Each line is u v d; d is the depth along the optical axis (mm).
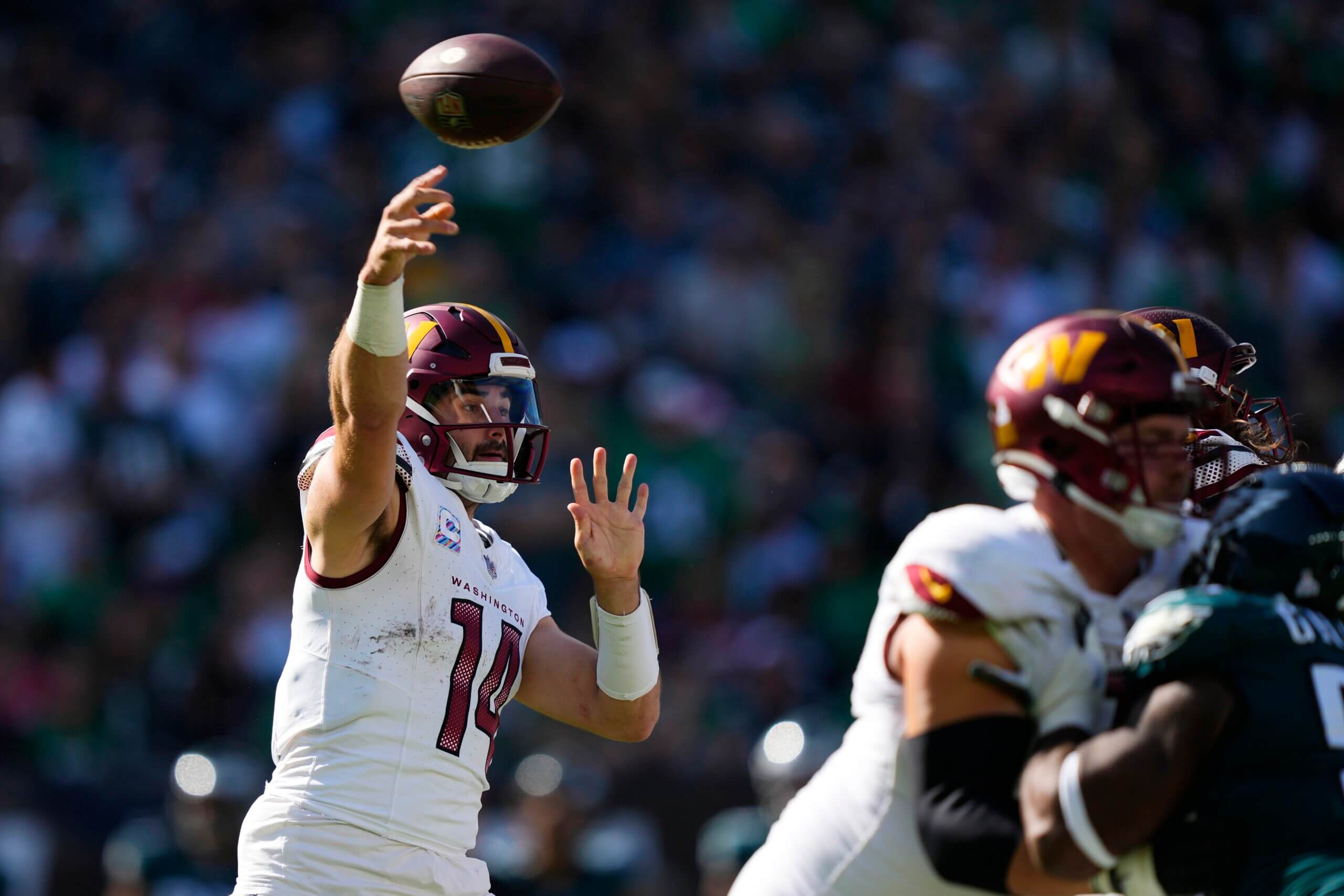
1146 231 47375
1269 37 55062
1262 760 9641
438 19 46938
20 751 32188
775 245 43969
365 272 10938
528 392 13266
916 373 40906
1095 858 9445
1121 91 50750
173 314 39438
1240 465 12836
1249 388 44219
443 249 40969
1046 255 45188
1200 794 9719
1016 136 48281
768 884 11375
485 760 12781
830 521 37500
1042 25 50750
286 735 12234
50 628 34625
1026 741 10070
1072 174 47969
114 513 36656
